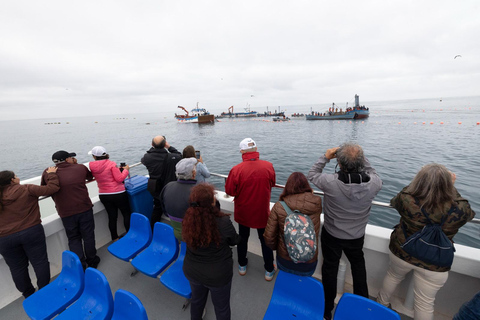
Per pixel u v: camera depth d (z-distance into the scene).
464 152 21.41
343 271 2.33
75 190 2.65
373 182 1.73
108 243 3.51
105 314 1.80
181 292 2.07
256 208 2.29
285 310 1.85
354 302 1.54
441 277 1.64
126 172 3.20
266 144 33.06
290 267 1.93
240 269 2.71
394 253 1.86
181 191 2.14
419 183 1.58
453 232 1.55
